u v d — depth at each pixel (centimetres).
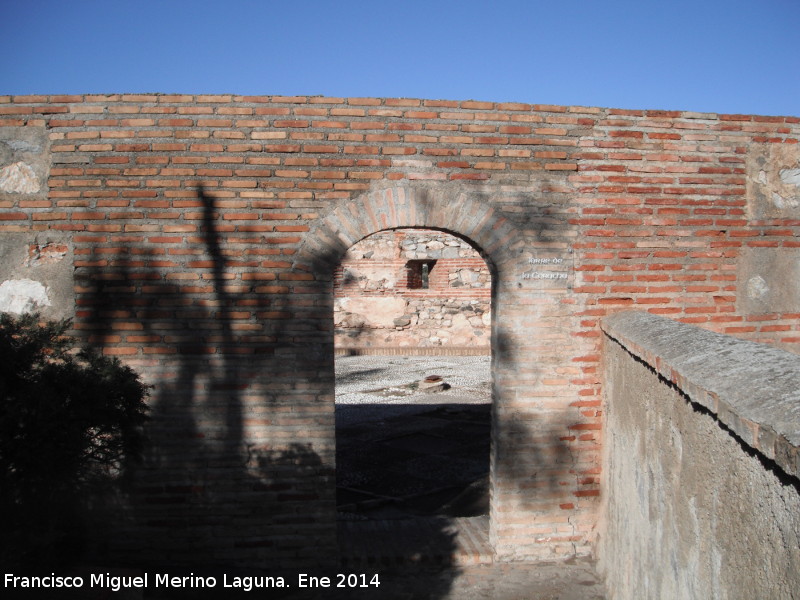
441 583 539
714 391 305
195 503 553
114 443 466
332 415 555
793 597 227
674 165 581
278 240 547
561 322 573
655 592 399
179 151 540
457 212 559
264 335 549
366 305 1862
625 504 484
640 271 580
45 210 538
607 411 557
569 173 570
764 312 599
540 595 520
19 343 432
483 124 560
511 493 572
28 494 399
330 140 548
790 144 595
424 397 1294
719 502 301
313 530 559
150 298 543
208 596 514
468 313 1844
